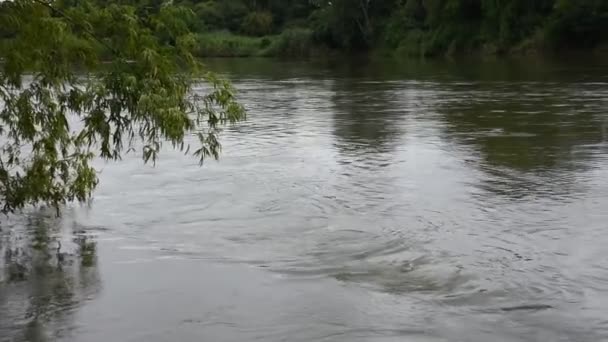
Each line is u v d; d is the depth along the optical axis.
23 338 4.89
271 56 81.25
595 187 8.80
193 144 12.91
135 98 6.83
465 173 9.87
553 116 15.94
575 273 5.91
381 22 77.12
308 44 80.38
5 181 7.64
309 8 98.88
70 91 7.11
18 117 7.39
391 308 5.29
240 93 25.50
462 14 63.59
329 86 29.03
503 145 12.09
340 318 5.12
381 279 5.91
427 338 4.77
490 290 5.59
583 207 7.89
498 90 23.88
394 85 28.55
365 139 13.23
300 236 7.18
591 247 6.55
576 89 23.12
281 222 7.70
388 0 78.00
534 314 5.12
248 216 7.96
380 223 7.55
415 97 22.17
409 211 8.00
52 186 7.88
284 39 81.12
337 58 72.44
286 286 5.79
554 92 22.31
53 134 7.52
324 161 11.08
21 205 7.77
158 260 6.53
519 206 8.03
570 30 51.00
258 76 38.59
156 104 6.63
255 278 6.00
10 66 6.99
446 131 14.00
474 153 11.39
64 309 5.39
